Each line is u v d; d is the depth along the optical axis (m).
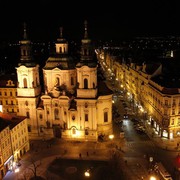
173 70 129.50
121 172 83.56
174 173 81.12
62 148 100.94
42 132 110.62
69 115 106.12
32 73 107.00
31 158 94.06
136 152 95.44
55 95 106.44
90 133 105.94
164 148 97.25
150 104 119.06
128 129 115.94
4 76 131.50
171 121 101.81
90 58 101.69
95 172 84.19
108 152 96.56
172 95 98.56
